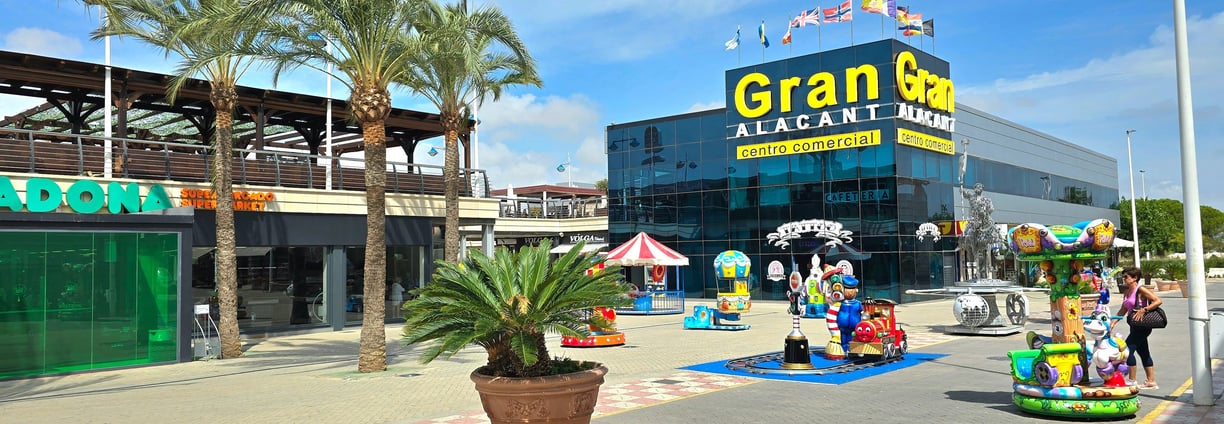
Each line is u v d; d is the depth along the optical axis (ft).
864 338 52.31
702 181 146.61
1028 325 83.66
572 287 27.66
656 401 39.40
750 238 139.95
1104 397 32.19
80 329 58.23
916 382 43.88
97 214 58.90
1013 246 41.04
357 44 56.18
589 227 162.91
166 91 73.92
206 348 64.28
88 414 39.55
